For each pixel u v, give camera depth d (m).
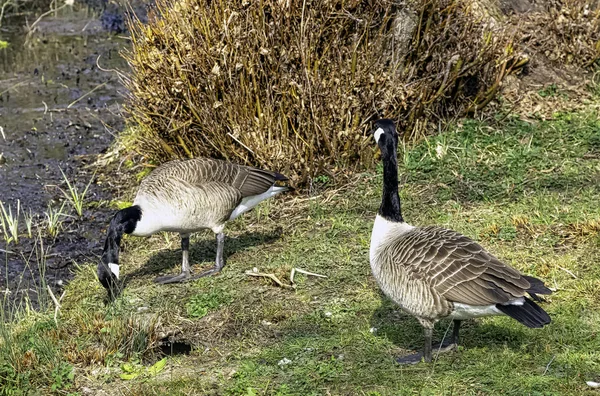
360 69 9.04
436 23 9.72
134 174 10.31
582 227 7.48
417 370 5.59
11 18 17.38
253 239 8.18
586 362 5.55
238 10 8.84
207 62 8.80
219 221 7.42
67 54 14.95
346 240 7.89
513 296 5.04
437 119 9.91
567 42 11.10
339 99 8.91
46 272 8.16
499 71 10.20
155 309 6.95
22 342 6.38
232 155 9.05
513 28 11.05
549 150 9.23
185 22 8.93
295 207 8.70
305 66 8.73
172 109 9.10
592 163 8.90
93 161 10.82
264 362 5.96
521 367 5.55
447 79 9.59
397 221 5.82
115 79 13.67
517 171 8.80
